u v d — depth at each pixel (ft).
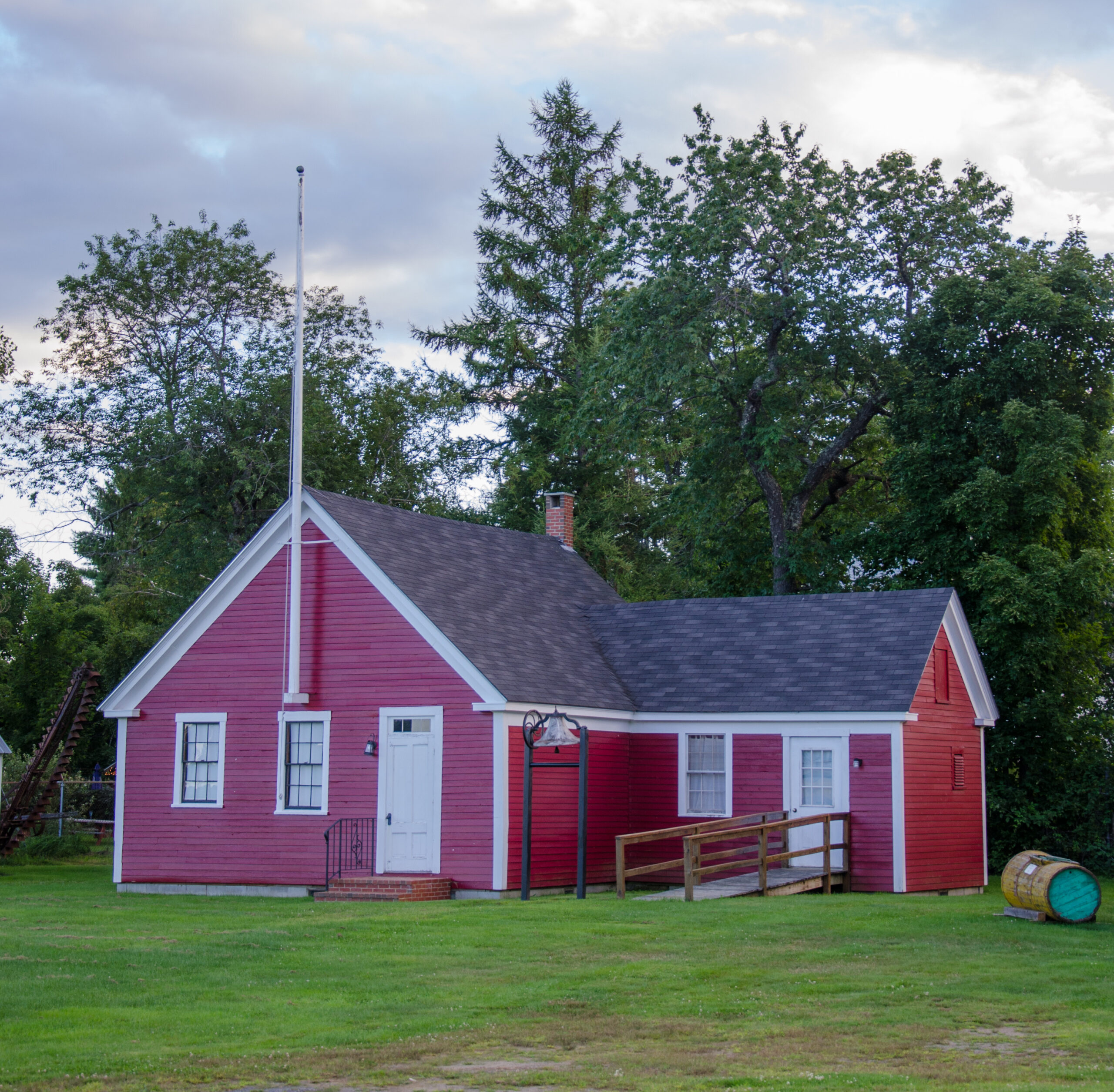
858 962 51.67
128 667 173.88
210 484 142.41
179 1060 36.17
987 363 116.37
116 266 162.91
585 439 155.74
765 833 77.92
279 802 85.35
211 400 139.23
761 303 127.95
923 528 118.32
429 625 82.33
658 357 124.98
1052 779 116.26
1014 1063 35.99
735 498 141.79
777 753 88.48
